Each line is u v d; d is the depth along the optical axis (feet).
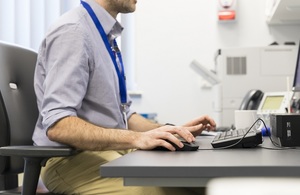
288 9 7.35
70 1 8.60
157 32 8.92
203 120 4.16
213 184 1.15
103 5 4.42
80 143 3.22
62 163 3.67
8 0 8.39
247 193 1.09
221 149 2.90
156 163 2.04
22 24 8.49
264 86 6.97
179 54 8.88
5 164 3.56
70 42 3.60
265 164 1.90
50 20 8.54
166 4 8.90
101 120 3.84
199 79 8.77
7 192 3.65
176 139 2.84
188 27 8.86
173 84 8.89
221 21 8.67
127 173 1.95
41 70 3.84
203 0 8.81
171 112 8.88
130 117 5.07
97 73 3.81
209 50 8.79
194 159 2.21
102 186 3.35
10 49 4.17
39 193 3.66
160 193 3.01
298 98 5.87
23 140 3.96
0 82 3.85
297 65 5.89
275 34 8.61
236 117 4.93
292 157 2.25
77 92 3.50
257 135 2.97
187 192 3.14
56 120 3.28
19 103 4.04
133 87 8.96
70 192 3.56
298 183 1.11
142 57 8.94
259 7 8.64
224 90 7.05
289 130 2.98
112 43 4.40
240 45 8.71
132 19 8.98
